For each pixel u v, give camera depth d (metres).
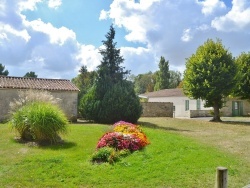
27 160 8.52
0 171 7.62
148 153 9.39
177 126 21.22
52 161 8.44
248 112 39.41
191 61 26.94
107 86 22.72
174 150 10.09
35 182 6.84
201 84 25.89
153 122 23.12
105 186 6.63
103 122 21.75
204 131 18.39
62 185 6.68
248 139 14.77
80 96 27.44
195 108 38.75
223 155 10.12
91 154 9.32
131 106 21.61
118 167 8.04
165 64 64.50
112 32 25.23
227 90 25.69
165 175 7.41
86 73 41.41
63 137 12.48
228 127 20.94
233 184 7.07
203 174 7.61
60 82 24.61
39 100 13.20
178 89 47.12
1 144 10.96
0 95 20.61
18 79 23.22
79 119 25.14
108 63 24.81
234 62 26.48
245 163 9.27
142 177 7.23
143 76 85.44
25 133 11.83
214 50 26.67
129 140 9.89
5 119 20.47
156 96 45.91
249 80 33.28
